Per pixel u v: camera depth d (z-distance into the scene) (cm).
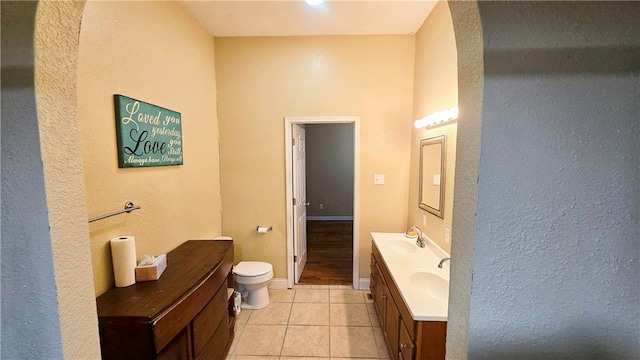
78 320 74
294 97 290
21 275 66
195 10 229
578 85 57
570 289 62
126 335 121
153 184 183
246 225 306
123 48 156
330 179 610
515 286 62
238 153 297
